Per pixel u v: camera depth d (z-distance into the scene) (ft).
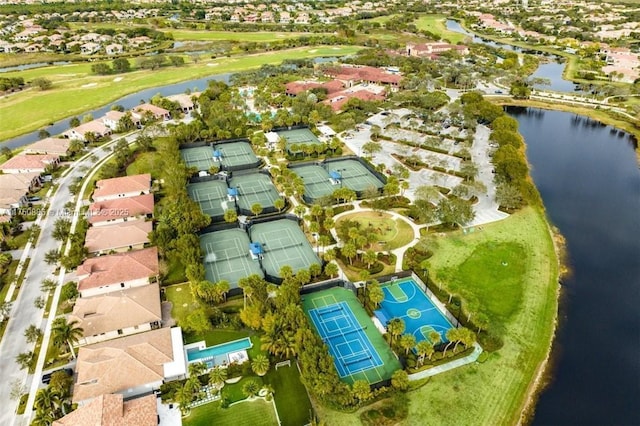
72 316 321.11
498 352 311.68
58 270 390.21
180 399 261.24
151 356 290.56
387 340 320.91
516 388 288.30
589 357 320.29
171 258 397.80
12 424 259.80
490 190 528.22
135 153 621.72
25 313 342.85
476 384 287.28
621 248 438.81
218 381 274.77
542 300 363.15
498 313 345.92
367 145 595.47
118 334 321.73
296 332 298.35
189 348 311.47
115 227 424.87
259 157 626.64
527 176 568.82
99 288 357.00
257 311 316.40
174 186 491.72
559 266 409.69
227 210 460.14
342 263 401.90
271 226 460.55
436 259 404.77
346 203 498.28
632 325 348.59
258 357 287.28
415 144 652.48
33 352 307.58
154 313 329.11
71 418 244.63
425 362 299.58
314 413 266.57
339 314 345.10
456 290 364.99
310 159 607.78
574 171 596.29
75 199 507.71
